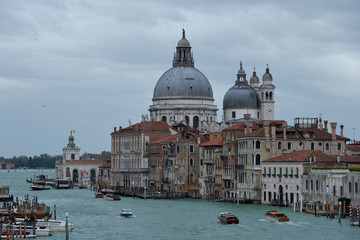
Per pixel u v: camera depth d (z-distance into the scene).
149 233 129.88
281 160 171.88
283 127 184.62
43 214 145.50
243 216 150.25
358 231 126.88
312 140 186.38
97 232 131.38
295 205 156.62
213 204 182.25
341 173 147.38
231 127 193.88
